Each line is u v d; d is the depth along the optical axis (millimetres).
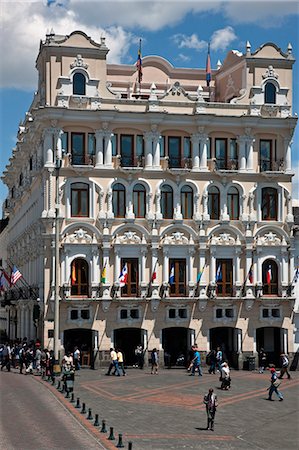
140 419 39625
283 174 67875
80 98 65000
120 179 65188
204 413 42000
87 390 50500
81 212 64625
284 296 67438
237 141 67875
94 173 64750
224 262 67000
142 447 32438
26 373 59625
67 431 35000
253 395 49469
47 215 63594
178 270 66062
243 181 67500
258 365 66688
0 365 68188
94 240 64250
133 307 64750
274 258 67812
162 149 66562
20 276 68812
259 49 69312
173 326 65438
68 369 48562
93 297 63750
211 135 67562
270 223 67750
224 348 67375
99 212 64500
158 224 65500
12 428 35281
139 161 65625
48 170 63875
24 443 31969
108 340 64188
